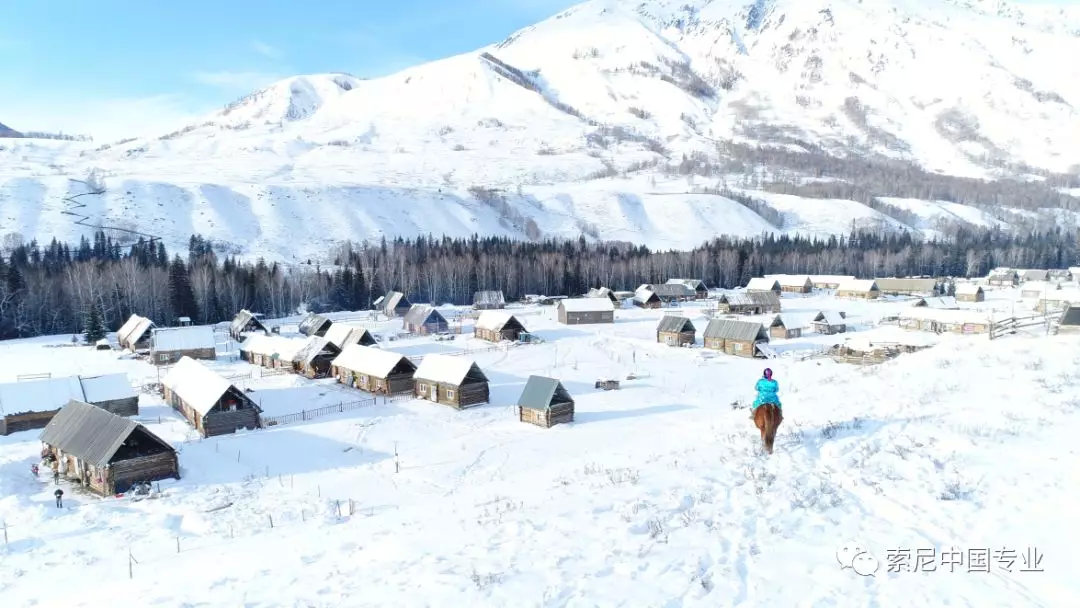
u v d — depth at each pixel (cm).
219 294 13000
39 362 8194
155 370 7706
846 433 2123
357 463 4397
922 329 10081
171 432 5147
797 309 13250
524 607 1137
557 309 13225
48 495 3869
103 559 2723
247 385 6850
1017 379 2744
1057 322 4994
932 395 2664
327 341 7419
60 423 4338
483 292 14412
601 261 17900
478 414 5719
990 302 13500
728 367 7731
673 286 15000
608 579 1218
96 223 19412
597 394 6391
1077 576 1117
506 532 1568
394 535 1800
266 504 3481
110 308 11662
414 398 6325
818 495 1588
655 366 7838
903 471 1709
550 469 2566
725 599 1116
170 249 18600
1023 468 1633
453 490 3706
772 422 1981
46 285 11300
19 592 2386
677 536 1399
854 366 7250
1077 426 1945
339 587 1375
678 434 2950
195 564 2081
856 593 1114
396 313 12825
